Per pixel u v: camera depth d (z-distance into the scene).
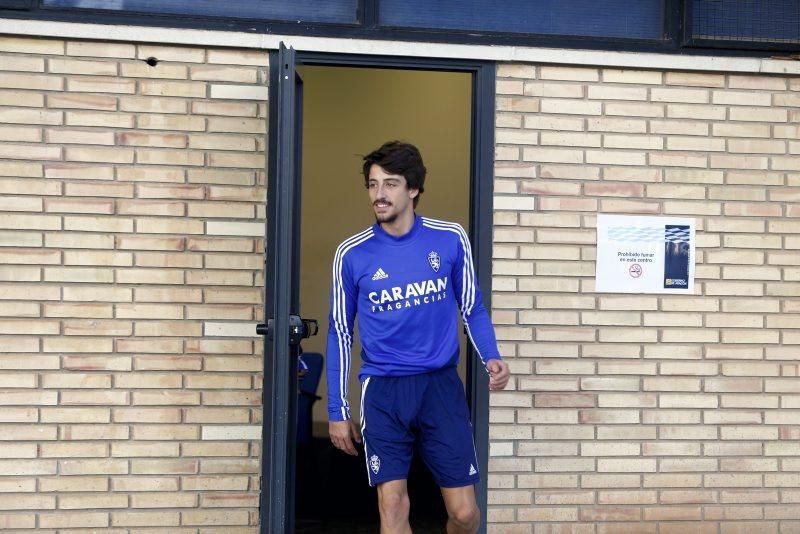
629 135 4.87
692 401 4.89
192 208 4.59
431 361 3.82
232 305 4.61
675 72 4.90
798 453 4.96
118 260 4.55
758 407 4.93
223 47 4.61
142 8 4.57
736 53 4.93
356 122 8.17
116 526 4.55
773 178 4.96
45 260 4.51
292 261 4.61
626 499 4.85
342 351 3.90
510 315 4.79
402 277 3.79
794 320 4.96
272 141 4.61
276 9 4.65
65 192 4.52
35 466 4.50
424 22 4.75
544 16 4.83
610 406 4.85
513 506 4.79
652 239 4.88
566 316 4.82
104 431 4.54
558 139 4.82
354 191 8.25
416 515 5.96
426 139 8.03
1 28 4.44
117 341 4.55
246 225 4.62
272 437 3.92
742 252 4.93
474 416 4.78
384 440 3.82
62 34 4.48
